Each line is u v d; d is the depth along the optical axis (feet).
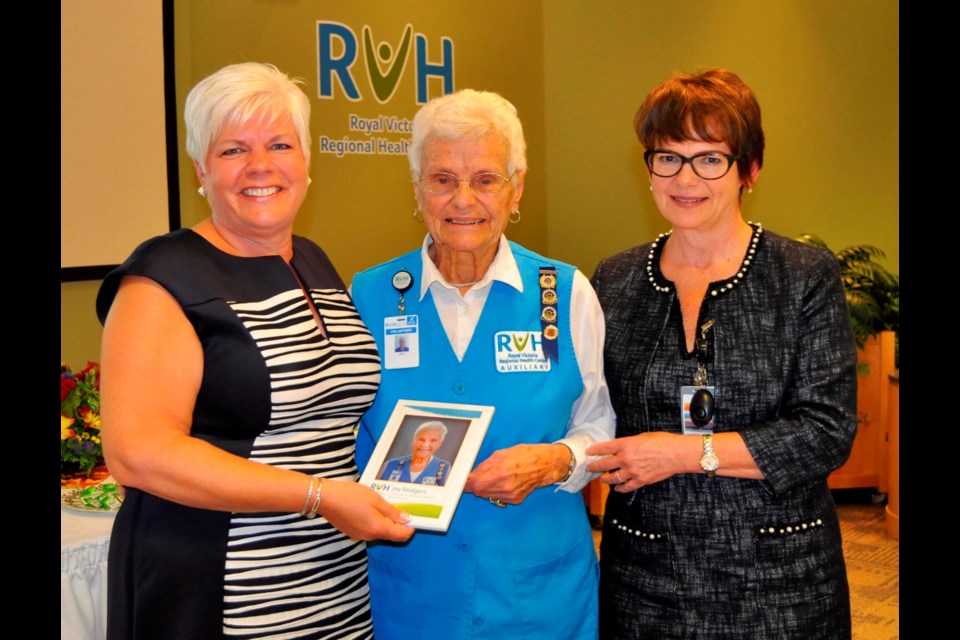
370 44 16.25
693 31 19.65
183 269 4.89
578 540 6.34
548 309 6.21
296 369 5.06
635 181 20.03
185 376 4.77
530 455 5.76
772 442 5.62
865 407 17.87
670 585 5.90
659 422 6.11
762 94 19.74
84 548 7.33
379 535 4.96
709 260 6.24
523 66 19.58
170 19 13.35
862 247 18.81
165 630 4.88
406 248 17.24
